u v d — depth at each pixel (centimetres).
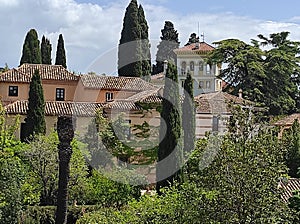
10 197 2173
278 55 5562
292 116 5175
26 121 3781
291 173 3225
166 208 1513
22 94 4931
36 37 6266
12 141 2712
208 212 1379
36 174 2695
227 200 1367
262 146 1427
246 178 1372
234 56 5447
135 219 1619
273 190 1420
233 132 1536
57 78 5106
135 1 4497
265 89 5500
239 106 1566
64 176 1578
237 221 1342
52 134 2838
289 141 3183
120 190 2375
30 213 2469
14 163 2270
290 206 1700
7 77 4922
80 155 2617
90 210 2516
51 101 4800
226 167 1403
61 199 1576
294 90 5741
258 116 1628
